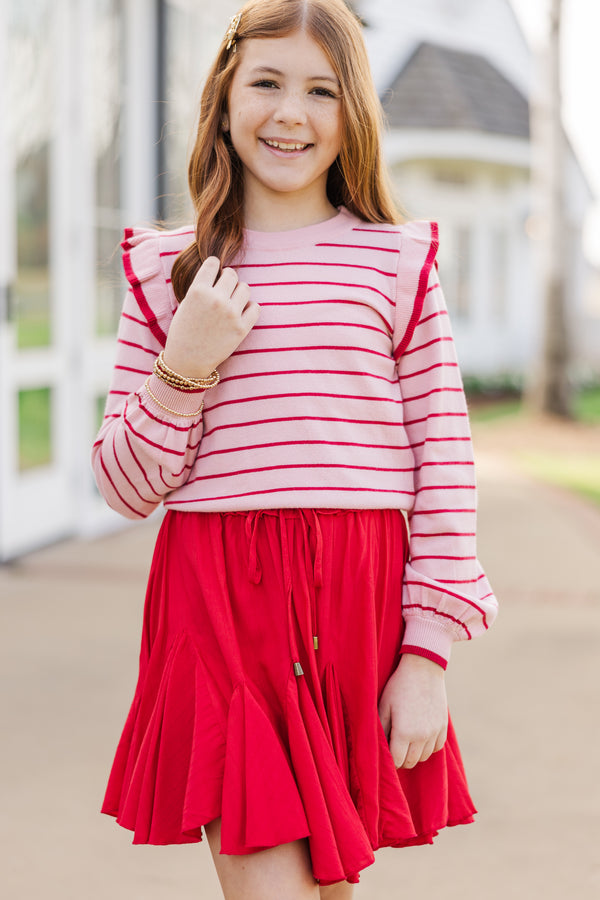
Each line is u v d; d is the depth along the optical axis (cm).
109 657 395
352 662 168
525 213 1795
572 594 503
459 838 273
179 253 179
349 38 173
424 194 1675
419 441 176
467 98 1645
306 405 167
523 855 264
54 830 270
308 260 173
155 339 178
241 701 162
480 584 176
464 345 1744
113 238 611
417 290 174
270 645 165
